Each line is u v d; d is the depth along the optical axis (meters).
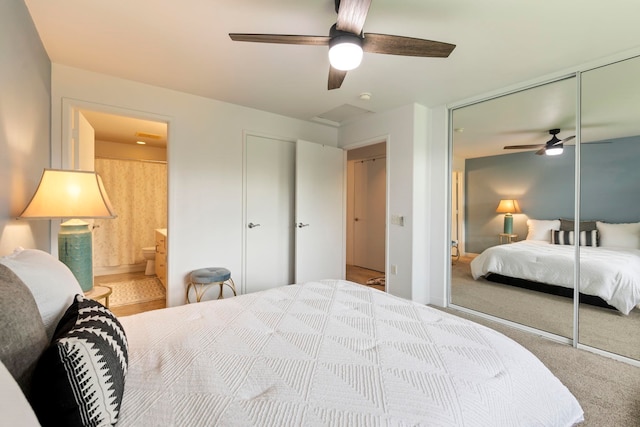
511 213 2.87
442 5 1.66
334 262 4.12
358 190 5.74
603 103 2.29
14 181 1.55
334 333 1.23
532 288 2.74
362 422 0.72
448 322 1.34
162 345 1.12
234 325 1.30
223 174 3.28
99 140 4.76
